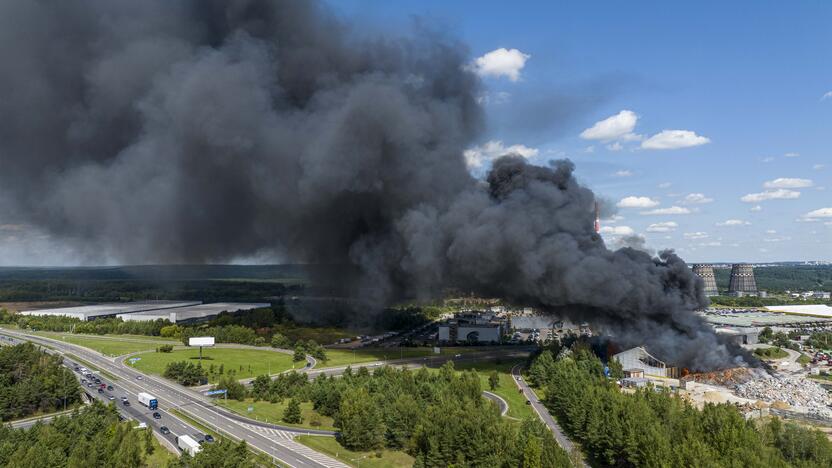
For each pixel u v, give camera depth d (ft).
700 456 249.96
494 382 454.81
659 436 269.85
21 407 371.35
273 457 303.07
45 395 384.06
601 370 452.76
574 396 359.46
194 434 338.13
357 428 319.06
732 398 404.57
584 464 305.73
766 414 370.94
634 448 281.33
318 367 542.98
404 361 572.92
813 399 410.31
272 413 386.52
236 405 406.21
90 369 510.99
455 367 540.93
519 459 270.87
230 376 441.27
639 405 308.40
